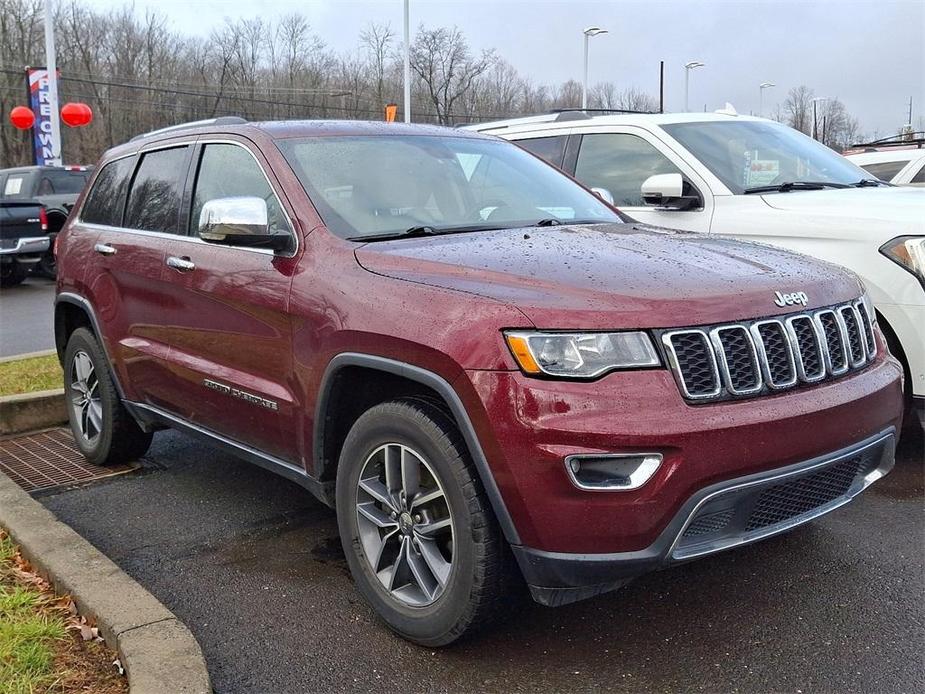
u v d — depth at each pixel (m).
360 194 3.80
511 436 2.68
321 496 3.56
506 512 2.75
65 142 51.75
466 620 2.93
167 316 4.33
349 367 3.25
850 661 2.97
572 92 60.59
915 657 2.98
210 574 3.79
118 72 53.38
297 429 3.54
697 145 6.05
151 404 4.69
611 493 2.62
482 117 56.41
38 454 5.57
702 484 2.67
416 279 3.09
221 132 4.29
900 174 9.44
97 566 3.48
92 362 5.16
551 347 2.69
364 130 4.28
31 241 15.95
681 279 2.97
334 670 3.01
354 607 3.47
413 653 3.11
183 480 5.02
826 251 4.93
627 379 2.68
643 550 2.68
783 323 2.96
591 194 4.68
